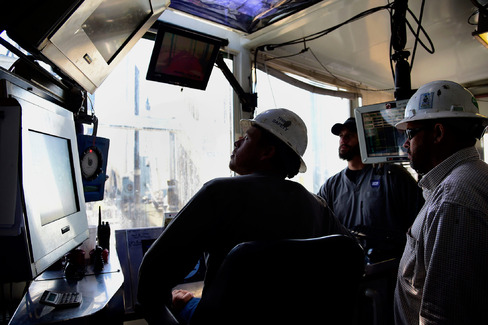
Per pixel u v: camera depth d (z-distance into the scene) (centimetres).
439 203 100
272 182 97
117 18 129
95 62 135
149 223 224
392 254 183
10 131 85
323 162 350
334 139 362
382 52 299
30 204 88
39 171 100
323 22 240
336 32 258
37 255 89
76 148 136
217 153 255
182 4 196
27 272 85
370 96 402
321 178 349
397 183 210
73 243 117
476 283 89
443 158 112
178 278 87
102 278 118
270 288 79
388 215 209
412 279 112
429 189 116
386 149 184
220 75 258
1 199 82
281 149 103
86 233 133
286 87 306
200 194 89
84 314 86
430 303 94
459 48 308
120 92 215
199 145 247
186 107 241
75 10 100
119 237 167
